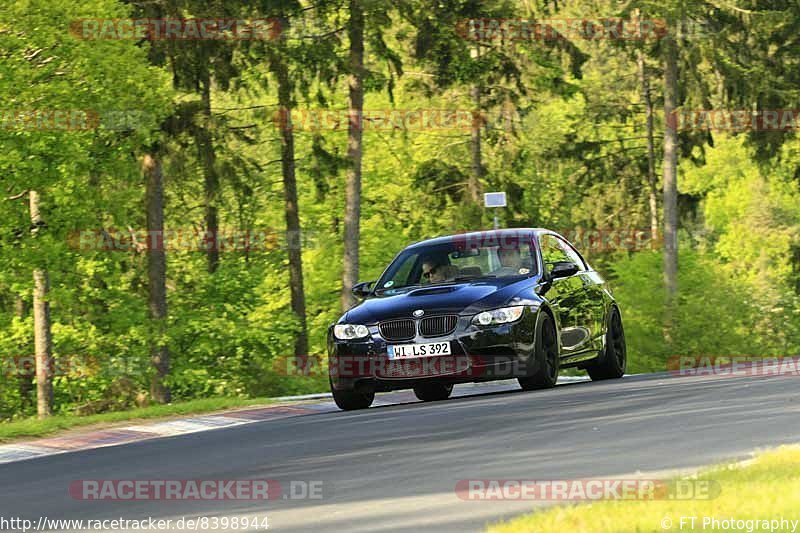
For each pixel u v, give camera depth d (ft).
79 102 256.73
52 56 260.62
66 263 284.41
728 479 65.00
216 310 349.82
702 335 364.79
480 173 410.11
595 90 453.58
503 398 135.74
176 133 300.81
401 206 450.30
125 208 284.61
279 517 69.10
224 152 311.88
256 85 347.77
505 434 99.19
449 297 145.59
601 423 101.65
